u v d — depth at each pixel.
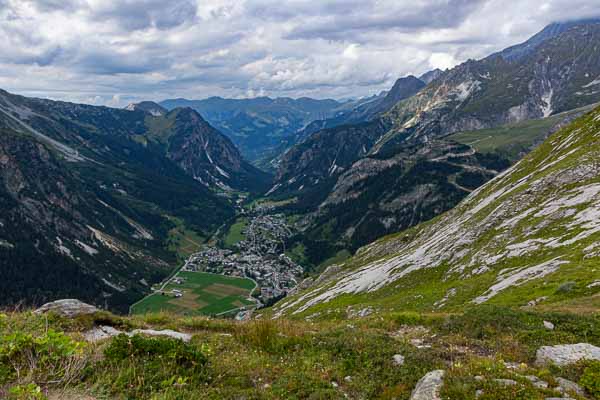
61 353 13.13
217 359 15.30
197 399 12.05
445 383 12.21
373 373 14.69
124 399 11.62
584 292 30.92
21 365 12.52
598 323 18.55
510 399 11.16
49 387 11.91
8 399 10.60
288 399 12.73
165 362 13.73
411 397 12.39
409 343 17.64
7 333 15.34
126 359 13.54
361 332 18.92
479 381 12.17
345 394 13.38
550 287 35.25
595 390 12.34
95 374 12.65
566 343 16.75
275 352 16.84
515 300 35.72
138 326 19.11
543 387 11.98
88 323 17.95
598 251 40.09
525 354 15.80
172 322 20.33
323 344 17.33
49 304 19.11
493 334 18.38
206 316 21.94
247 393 12.88
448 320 20.62
